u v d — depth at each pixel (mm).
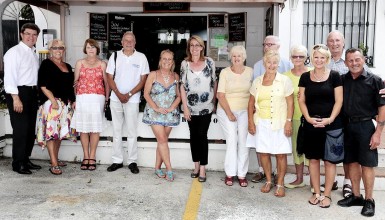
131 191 4898
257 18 7582
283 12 7355
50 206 4391
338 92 4262
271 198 4730
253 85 4750
